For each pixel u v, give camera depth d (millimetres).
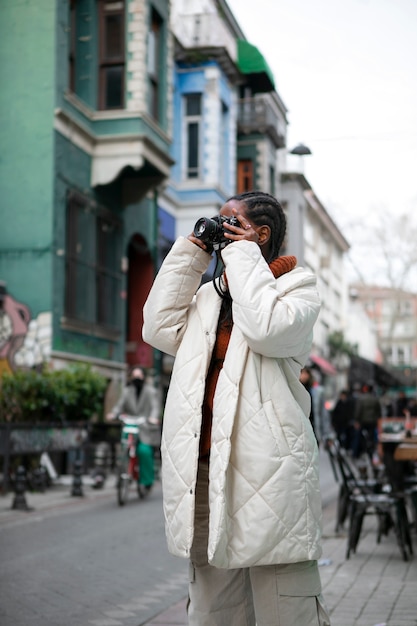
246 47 30484
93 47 19250
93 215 18953
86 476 14531
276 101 32406
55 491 13320
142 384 12359
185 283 2990
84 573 6719
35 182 17062
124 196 20453
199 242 2955
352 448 22078
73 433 14125
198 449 2752
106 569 6902
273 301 2656
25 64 17359
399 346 85938
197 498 2871
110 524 9617
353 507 7473
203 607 2930
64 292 17391
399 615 5082
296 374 2838
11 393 13289
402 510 7395
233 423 2662
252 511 2613
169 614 5316
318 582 2756
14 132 17250
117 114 18719
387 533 8727
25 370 16453
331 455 9133
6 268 17000
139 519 10117
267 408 2697
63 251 17359
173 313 2990
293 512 2627
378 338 53219
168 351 3061
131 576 6641
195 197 25953
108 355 19594
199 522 2877
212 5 27578
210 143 26000
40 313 16750
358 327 73000
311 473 2707
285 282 2842
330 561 7141
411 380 51406
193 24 25969
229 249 2760
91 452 15883
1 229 17125
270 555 2604
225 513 2613
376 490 8805
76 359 17703
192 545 2893
